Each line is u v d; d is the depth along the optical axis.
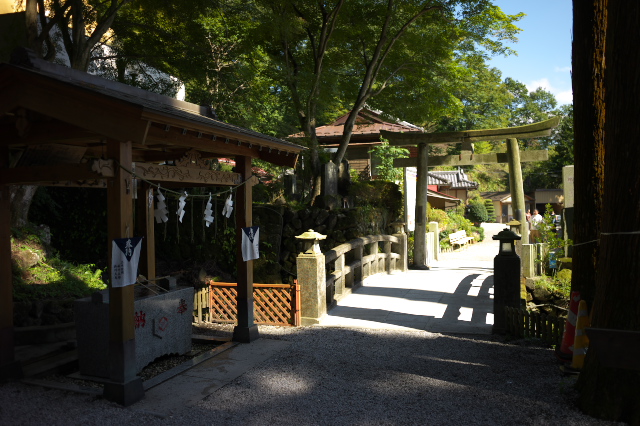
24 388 4.84
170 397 4.70
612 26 4.26
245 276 6.69
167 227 12.45
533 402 4.45
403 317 8.16
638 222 4.13
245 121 12.96
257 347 6.42
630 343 3.51
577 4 5.62
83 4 10.17
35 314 6.74
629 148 4.16
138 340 5.40
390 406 4.45
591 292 5.54
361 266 10.99
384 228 14.66
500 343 6.62
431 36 13.71
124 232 4.48
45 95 4.51
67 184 5.62
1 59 9.49
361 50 14.98
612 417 4.05
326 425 4.08
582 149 5.71
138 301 5.42
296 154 7.12
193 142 5.48
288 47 14.09
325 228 12.48
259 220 12.35
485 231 33.53
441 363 5.70
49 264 8.27
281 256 12.28
